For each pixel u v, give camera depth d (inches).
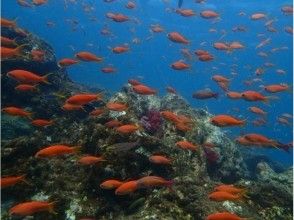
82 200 271.1
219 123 315.9
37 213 258.5
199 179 296.7
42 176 288.2
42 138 324.5
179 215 246.4
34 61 474.0
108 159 282.7
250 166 653.9
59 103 452.8
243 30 742.5
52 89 495.5
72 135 361.4
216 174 422.3
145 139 298.0
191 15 547.8
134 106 382.9
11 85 446.0
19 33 498.9
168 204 251.0
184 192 258.4
